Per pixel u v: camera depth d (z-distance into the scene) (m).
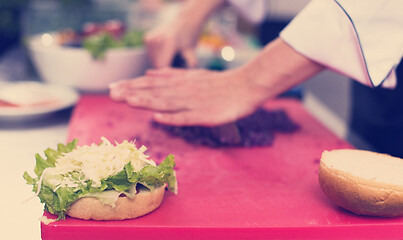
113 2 1.60
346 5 0.75
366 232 0.63
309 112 1.16
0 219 0.65
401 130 1.04
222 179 0.77
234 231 0.62
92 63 1.16
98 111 1.10
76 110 1.10
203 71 0.94
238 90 0.85
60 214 0.61
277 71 0.82
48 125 1.03
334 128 1.17
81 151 0.63
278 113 1.06
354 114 1.21
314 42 0.79
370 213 0.64
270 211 0.67
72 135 0.94
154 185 0.64
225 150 0.90
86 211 0.61
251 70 0.84
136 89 0.89
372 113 1.10
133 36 1.25
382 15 0.75
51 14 1.41
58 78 1.19
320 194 0.72
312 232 0.63
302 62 0.81
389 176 0.65
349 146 0.95
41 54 1.18
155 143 0.93
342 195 0.64
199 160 0.85
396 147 1.05
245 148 0.92
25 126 1.01
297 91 1.25
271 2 1.41
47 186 0.61
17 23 1.49
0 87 1.17
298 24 0.79
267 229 0.62
